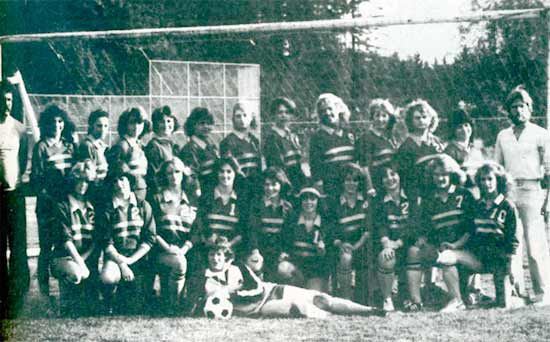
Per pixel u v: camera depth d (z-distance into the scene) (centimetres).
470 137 674
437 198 675
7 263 755
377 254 679
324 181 683
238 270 691
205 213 695
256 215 689
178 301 698
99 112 720
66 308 716
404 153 677
